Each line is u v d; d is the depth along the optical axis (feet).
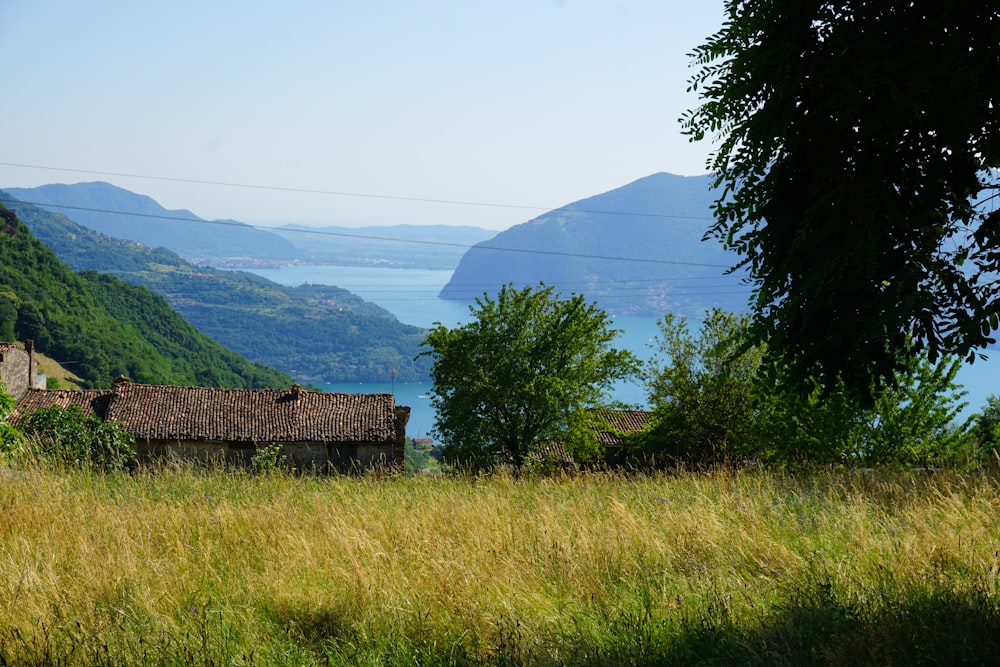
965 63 19.25
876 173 20.89
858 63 20.12
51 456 41.42
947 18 19.74
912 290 20.74
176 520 27.50
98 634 17.47
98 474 38.27
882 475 38.83
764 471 41.45
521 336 150.20
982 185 21.30
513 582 21.06
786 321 22.16
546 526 26.04
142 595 19.95
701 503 30.32
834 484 35.55
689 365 107.34
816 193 22.29
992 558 20.75
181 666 16.40
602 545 24.18
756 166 23.22
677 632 17.58
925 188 21.31
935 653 15.43
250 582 21.52
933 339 20.61
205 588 21.34
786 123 21.75
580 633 17.67
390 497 34.60
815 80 21.06
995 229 20.43
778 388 24.79
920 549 22.17
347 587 20.70
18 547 23.91
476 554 23.44
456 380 151.33
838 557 22.66
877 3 20.63
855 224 21.36
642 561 23.40
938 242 21.75
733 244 24.84
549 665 16.07
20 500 29.37
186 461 42.60
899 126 20.33
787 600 19.04
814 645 16.14
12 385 170.60
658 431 108.88
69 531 25.90
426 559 23.21
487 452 146.61
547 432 148.46
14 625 17.97
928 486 33.06
